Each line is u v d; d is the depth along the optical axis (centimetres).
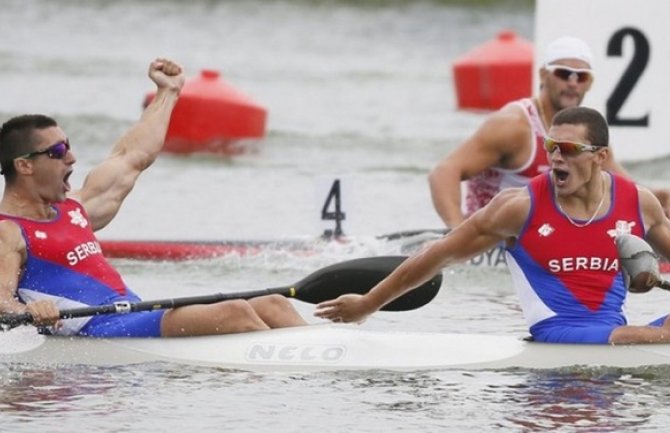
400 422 2486
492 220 2800
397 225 5084
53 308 2856
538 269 2845
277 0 12419
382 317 3509
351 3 12375
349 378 2781
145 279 4181
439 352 2875
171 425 2475
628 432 2408
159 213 5291
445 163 4059
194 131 6712
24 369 2838
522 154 4003
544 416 2506
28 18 11275
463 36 11475
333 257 4466
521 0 12712
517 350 2856
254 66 9681
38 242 2945
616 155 5397
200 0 12200
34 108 7662
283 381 2764
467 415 2520
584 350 2811
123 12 11688
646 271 2744
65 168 2961
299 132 7288
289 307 3062
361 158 6619
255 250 4544
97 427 2459
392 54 10544
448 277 4197
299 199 5603
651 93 5353
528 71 7725
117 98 8062
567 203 2802
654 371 2753
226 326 2967
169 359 2891
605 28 5319
